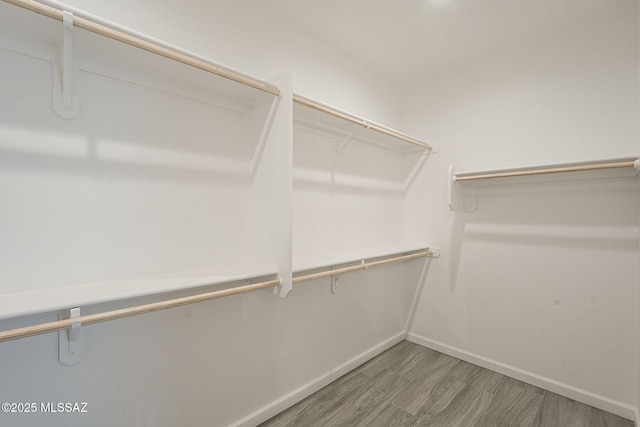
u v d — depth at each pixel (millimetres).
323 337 1988
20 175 971
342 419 1657
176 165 1320
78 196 1075
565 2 1673
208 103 1421
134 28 1203
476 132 2279
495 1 1669
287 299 1758
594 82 1786
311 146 1917
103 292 976
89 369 1098
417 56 2270
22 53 970
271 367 1686
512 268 2105
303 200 1877
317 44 1978
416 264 2641
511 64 2111
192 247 1370
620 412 1690
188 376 1357
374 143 2408
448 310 2438
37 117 997
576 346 1854
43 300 882
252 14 1614
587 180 1818
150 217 1247
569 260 1879
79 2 1085
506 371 2119
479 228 2262
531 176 1970
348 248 2182
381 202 2484
